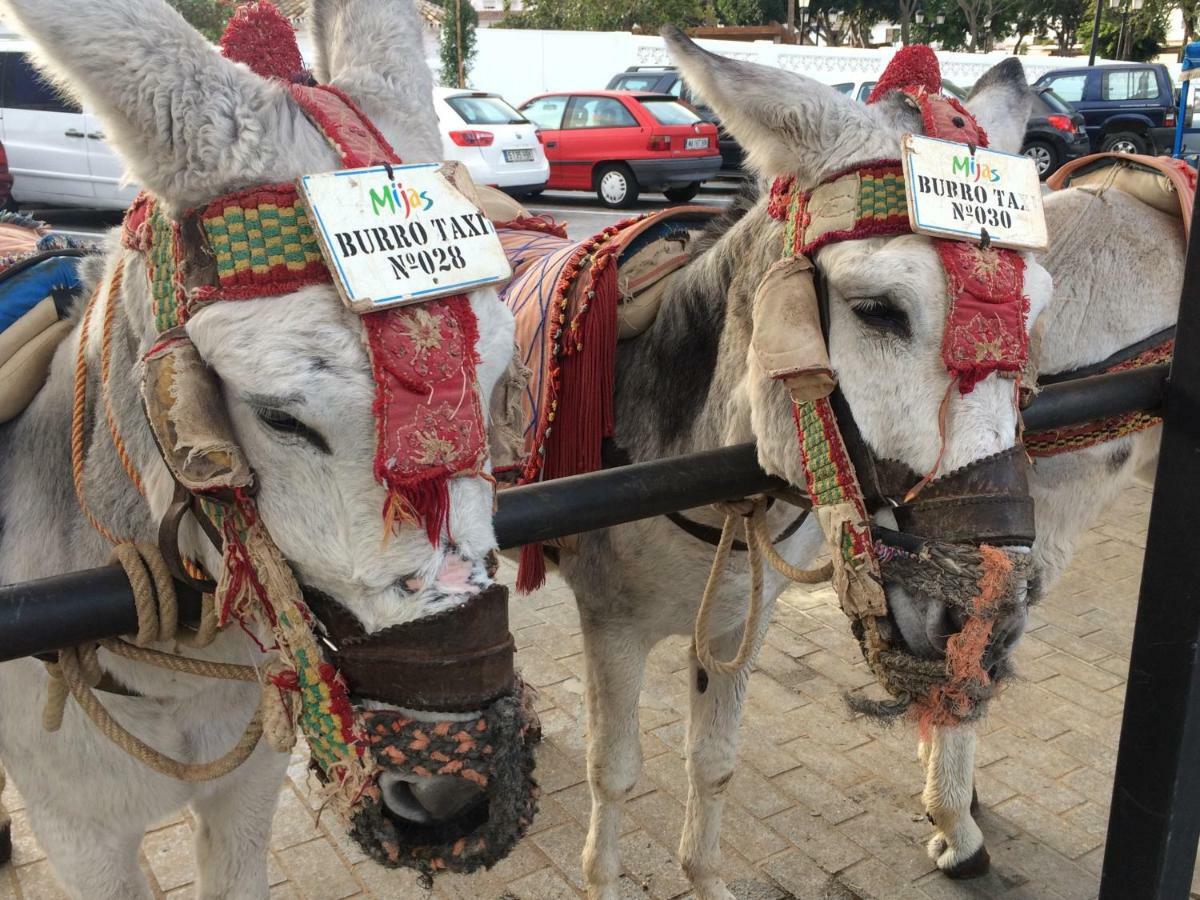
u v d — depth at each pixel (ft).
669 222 8.36
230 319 3.97
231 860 6.77
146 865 9.23
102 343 5.09
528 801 4.45
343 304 3.97
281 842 9.57
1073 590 14.66
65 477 5.58
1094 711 11.81
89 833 5.91
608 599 7.99
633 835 9.84
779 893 9.14
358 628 4.23
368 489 4.06
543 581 7.89
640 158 43.91
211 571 4.77
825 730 11.44
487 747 4.16
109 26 4.00
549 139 45.57
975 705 5.62
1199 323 5.75
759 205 7.07
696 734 8.51
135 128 4.10
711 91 6.09
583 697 11.96
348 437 4.00
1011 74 7.00
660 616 7.93
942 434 5.48
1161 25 98.63
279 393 3.91
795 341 5.59
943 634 5.49
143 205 4.73
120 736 4.98
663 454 7.56
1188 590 5.98
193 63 4.15
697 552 7.45
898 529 5.76
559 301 7.51
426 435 3.95
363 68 4.72
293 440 4.08
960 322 5.39
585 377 7.32
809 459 5.82
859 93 46.88
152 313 4.51
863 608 5.68
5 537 5.78
